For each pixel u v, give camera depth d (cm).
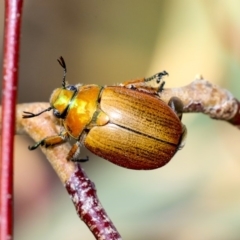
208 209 30
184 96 25
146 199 31
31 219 32
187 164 31
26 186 33
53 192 33
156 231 30
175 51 34
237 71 32
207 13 32
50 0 38
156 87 25
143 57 36
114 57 37
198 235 30
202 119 31
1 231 22
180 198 31
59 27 38
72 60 37
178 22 35
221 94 26
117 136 25
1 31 37
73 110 25
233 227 30
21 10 22
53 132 25
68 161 24
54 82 38
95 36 37
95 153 25
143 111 25
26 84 37
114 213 30
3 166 22
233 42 32
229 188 31
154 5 35
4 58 22
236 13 32
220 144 31
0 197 22
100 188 31
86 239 31
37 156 35
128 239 30
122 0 37
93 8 37
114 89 25
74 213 31
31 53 38
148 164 25
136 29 36
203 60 33
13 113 22
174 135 25
